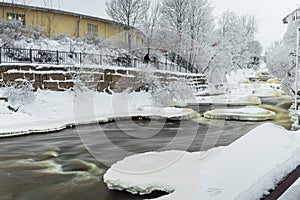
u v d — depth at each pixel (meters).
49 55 17.84
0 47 15.52
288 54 19.09
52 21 23.48
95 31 25.09
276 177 1.65
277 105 21.22
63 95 16.16
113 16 18.67
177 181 5.68
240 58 46.25
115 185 6.04
